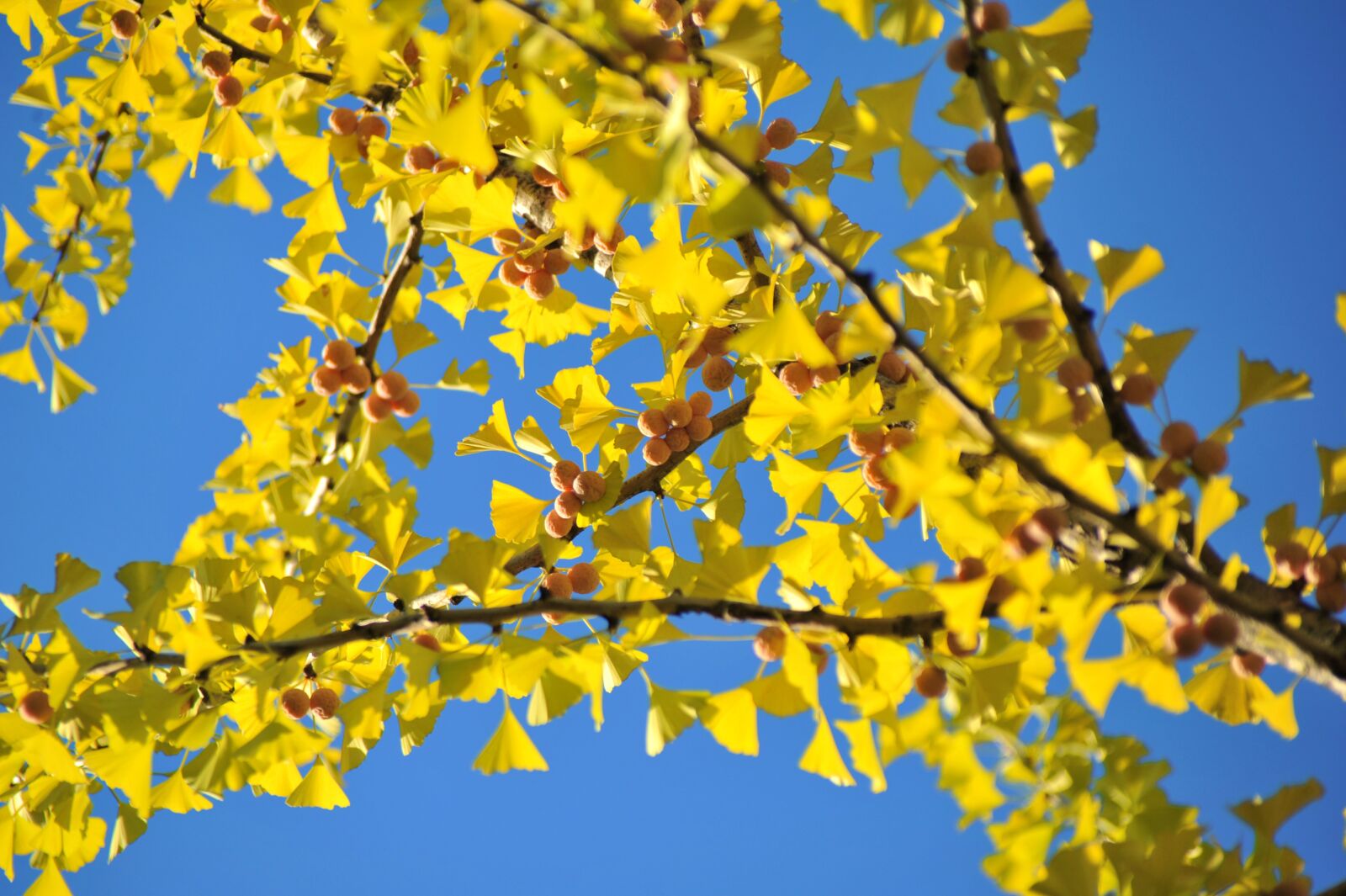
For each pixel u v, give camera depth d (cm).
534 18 219
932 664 235
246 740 246
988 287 227
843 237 254
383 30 221
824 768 233
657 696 236
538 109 217
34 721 243
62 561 247
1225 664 234
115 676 248
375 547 248
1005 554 229
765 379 243
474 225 253
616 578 254
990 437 223
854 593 239
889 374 251
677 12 252
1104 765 234
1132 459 225
